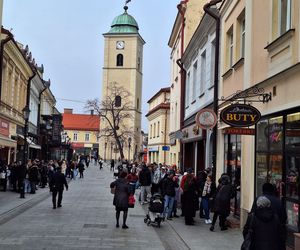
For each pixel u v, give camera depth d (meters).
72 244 11.61
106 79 100.56
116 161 85.38
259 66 13.91
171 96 42.44
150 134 67.44
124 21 101.25
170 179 17.47
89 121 137.00
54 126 54.56
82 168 50.25
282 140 11.89
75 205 21.45
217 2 19.33
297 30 10.98
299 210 10.61
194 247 11.80
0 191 27.84
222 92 19.20
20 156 37.78
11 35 28.83
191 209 15.87
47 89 57.94
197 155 26.75
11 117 33.94
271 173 12.70
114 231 14.03
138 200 25.19
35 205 21.17
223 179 14.75
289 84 11.41
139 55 103.62
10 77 33.88
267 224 7.16
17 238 12.23
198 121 15.85
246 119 12.68
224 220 14.73
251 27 14.82
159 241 12.64
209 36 23.06
